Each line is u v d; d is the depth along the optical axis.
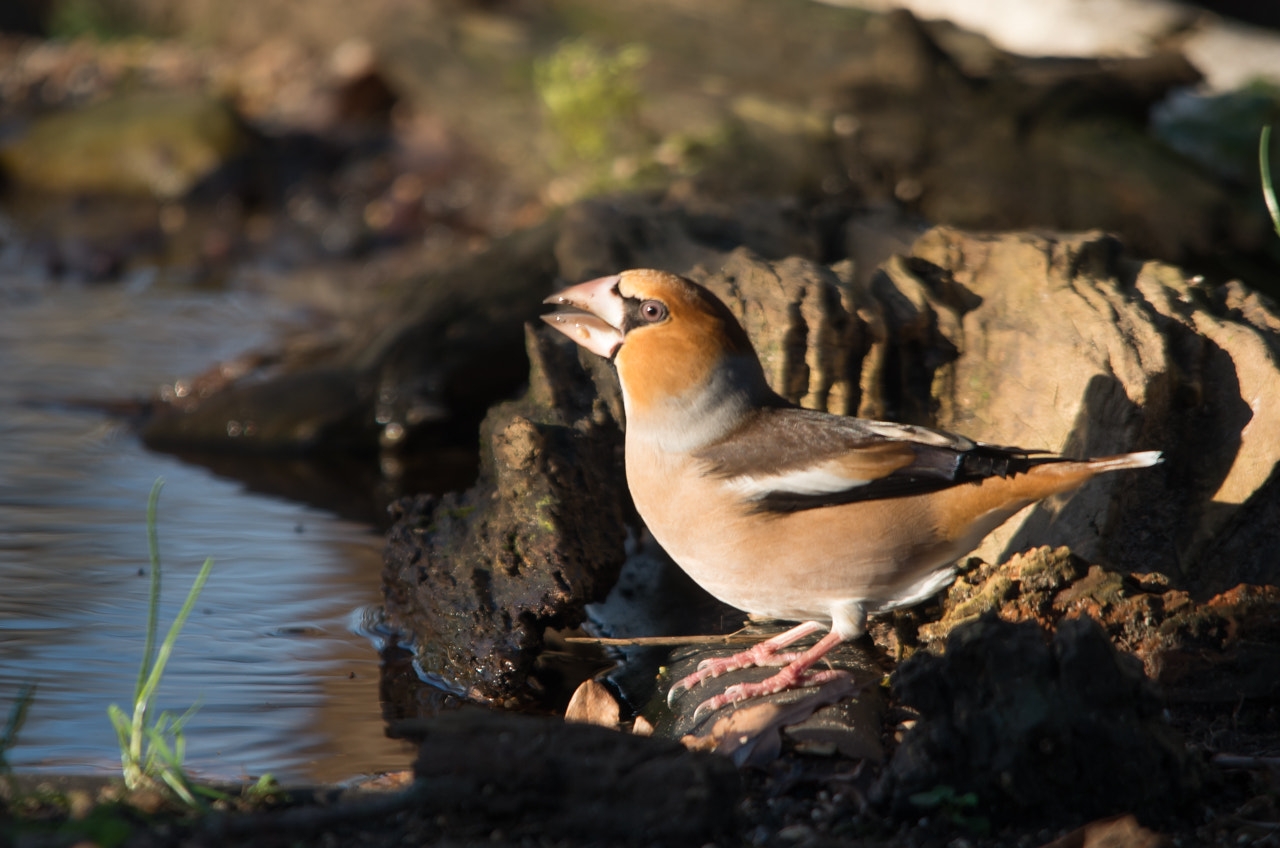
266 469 14.67
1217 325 9.23
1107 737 6.54
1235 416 8.97
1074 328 9.53
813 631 8.79
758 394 8.09
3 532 11.91
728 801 6.38
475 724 6.61
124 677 8.95
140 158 29.02
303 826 6.23
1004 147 18.11
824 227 12.92
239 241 26.16
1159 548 8.91
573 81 23.02
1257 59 23.70
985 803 6.62
